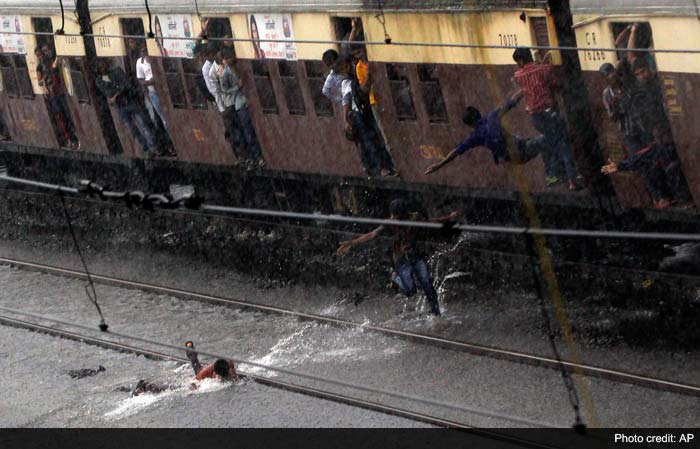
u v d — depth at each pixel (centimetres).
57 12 3506
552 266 2664
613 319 2416
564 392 2144
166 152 3384
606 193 2420
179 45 3144
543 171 2483
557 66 2352
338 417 2169
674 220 2323
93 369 2586
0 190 4103
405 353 2428
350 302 2766
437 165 2683
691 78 2145
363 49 2703
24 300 3112
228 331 2706
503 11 2391
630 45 2214
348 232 3011
